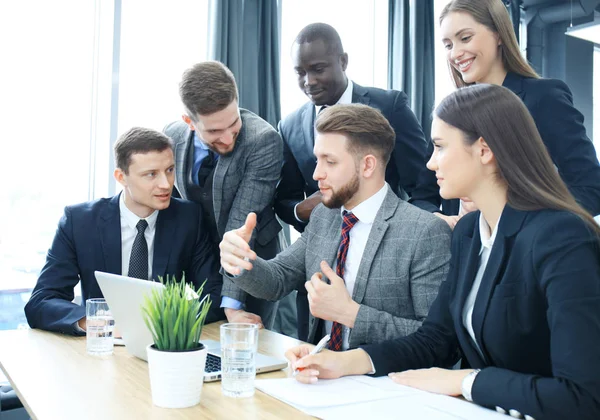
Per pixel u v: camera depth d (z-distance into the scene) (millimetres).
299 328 2125
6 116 2697
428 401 1062
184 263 2018
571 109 1738
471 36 1773
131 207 1957
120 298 1347
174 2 3082
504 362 1140
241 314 1837
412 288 1546
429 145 2172
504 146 1131
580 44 4535
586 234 1051
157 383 1037
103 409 1021
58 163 2834
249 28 3143
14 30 2717
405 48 3838
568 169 1704
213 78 1905
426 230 1555
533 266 1078
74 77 2885
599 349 961
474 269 1241
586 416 935
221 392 1128
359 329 1438
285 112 3461
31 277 2754
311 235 1783
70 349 1477
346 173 1589
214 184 2117
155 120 3049
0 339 1589
